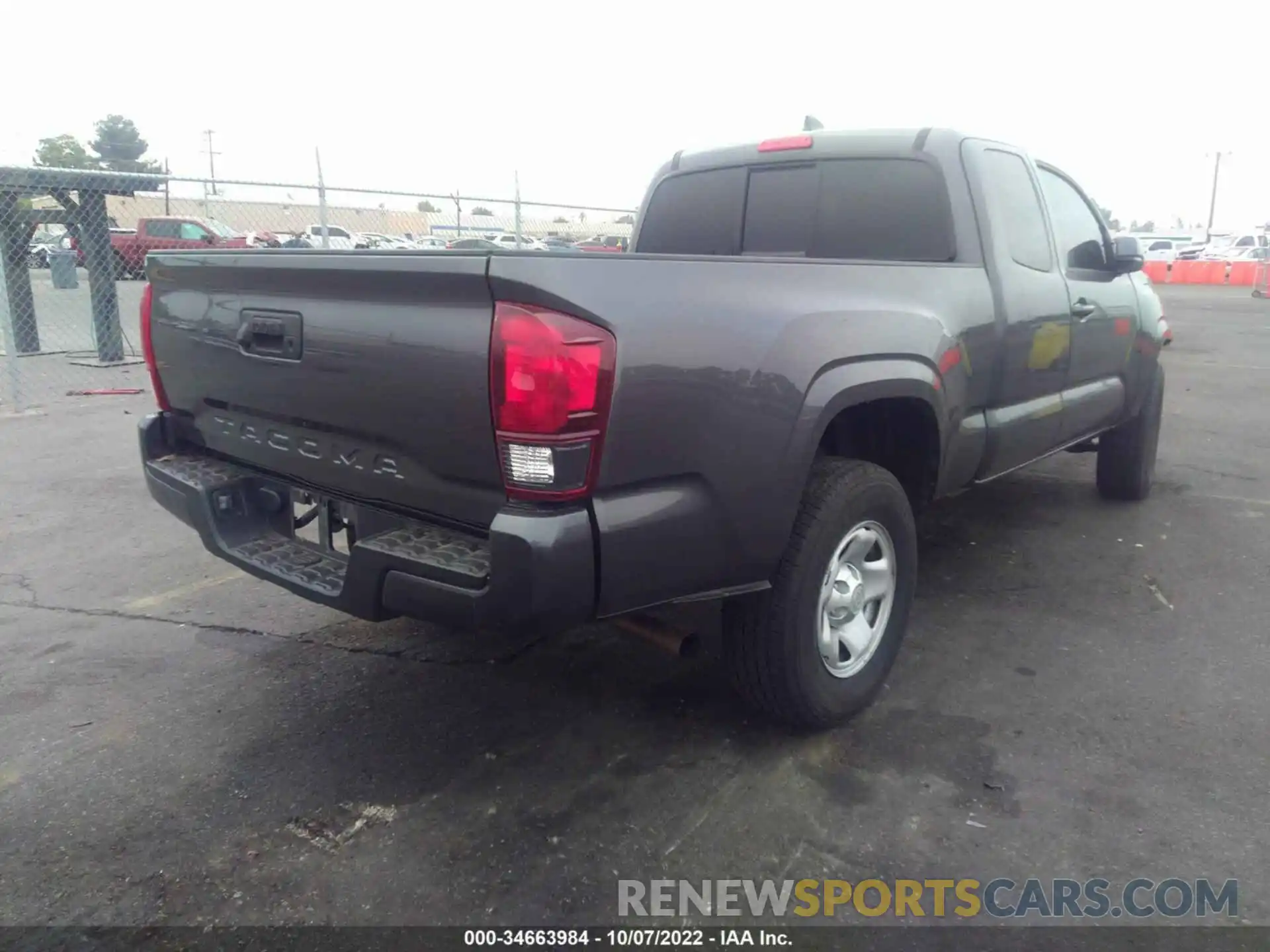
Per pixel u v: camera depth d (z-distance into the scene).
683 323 2.55
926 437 3.56
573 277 2.35
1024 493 6.21
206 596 4.56
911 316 3.29
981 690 3.56
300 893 2.53
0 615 4.33
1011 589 4.55
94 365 11.61
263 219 18.16
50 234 20.53
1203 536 5.32
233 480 3.26
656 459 2.53
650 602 2.64
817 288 2.99
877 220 4.14
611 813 2.85
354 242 17.00
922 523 5.55
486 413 2.39
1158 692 3.54
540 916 2.45
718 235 4.77
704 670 3.74
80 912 2.47
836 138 4.29
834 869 2.61
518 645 3.96
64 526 5.60
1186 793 2.92
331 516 3.09
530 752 3.18
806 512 2.98
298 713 3.46
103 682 3.69
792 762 3.10
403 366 2.55
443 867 2.63
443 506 2.63
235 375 3.12
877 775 3.03
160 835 2.77
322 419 2.85
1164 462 7.11
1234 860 2.62
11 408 9.11
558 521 2.37
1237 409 9.42
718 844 2.71
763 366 2.72
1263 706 3.43
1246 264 36.88
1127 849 2.67
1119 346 5.14
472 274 2.34
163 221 17.12
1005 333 3.91
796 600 2.95
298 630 4.18
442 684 3.66
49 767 3.12
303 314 2.81
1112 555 5.02
